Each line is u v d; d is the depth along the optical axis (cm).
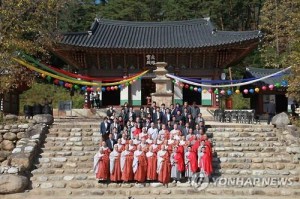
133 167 1444
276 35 2497
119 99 3127
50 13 2284
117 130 1628
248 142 1770
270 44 2803
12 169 1420
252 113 2448
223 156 1647
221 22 5766
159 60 3011
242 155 1645
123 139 1516
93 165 1543
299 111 2681
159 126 1691
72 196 1355
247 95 3900
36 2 2034
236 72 4975
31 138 1698
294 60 2030
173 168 1451
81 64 2988
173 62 3027
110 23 3491
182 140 1497
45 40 2242
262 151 1692
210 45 2750
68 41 2833
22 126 1805
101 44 2923
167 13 5397
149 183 1448
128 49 2827
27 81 2241
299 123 1998
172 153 1464
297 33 2145
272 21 2533
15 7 1964
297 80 1972
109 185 1433
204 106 3023
